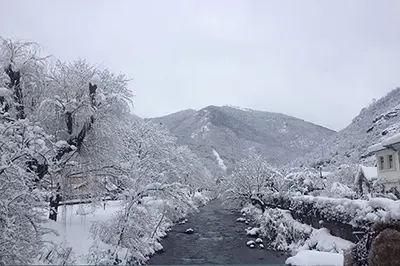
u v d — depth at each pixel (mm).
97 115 18328
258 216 34031
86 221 19234
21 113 16688
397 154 27062
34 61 17578
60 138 18062
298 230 23156
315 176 41781
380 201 15172
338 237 18812
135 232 17484
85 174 18594
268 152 138250
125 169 19172
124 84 21172
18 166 11617
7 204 11008
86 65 20047
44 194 13961
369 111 101312
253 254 21703
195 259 20422
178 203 22297
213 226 33812
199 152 104438
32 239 11719
